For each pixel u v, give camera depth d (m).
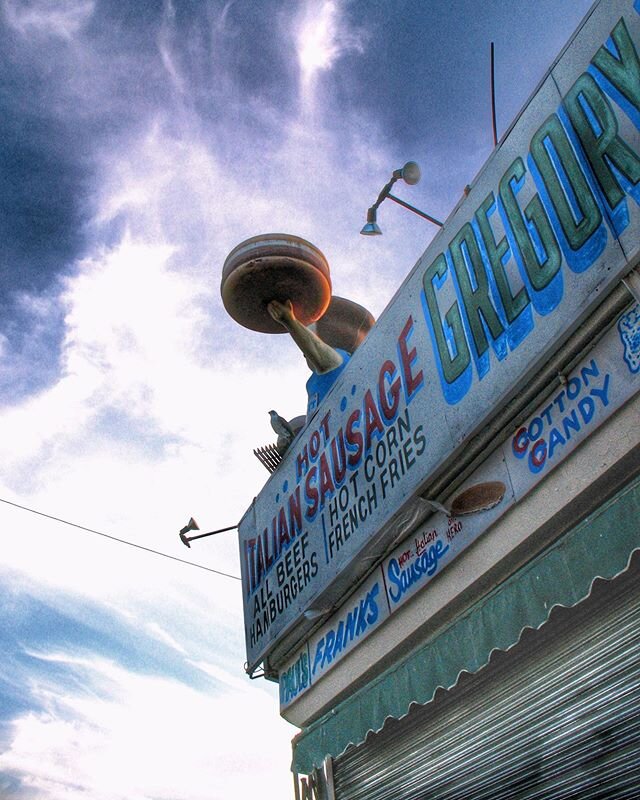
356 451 7.45
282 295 9.03
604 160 5.01
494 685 5.60
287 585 8.30
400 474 6.61
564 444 5.12
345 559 7.19
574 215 5.18
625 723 4.56
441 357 6.38
